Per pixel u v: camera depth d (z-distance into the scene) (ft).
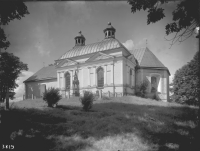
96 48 99.30
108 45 95.71
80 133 27.45
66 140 24.88
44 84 124.26
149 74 100.42
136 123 33.04
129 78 91.66
